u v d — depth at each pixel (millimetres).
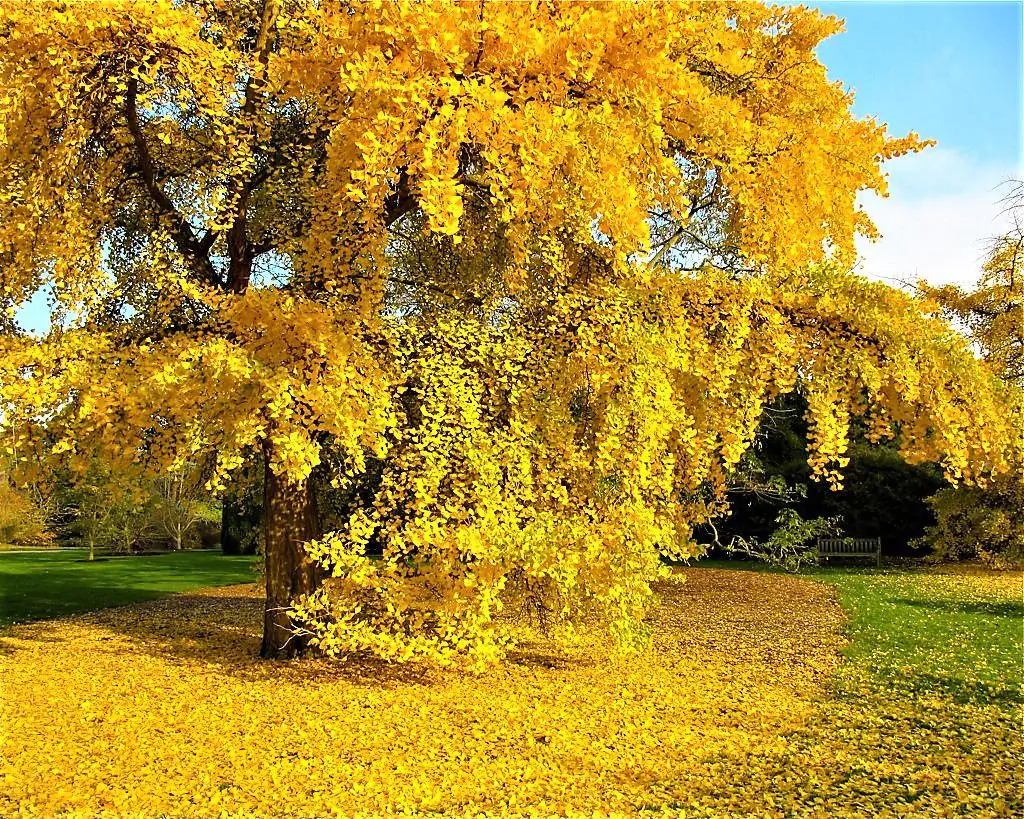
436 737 5066
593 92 5180
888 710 5762
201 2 5945
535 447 5883
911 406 6508
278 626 6887
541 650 7945
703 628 9750
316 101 5648
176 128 6211
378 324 5539
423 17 4414
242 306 5129
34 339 5578
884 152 6910
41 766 4488
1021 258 12375
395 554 5711
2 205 5270
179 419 4926
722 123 5672
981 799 4008
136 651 8172
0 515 23453
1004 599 12203
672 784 4293
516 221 5348
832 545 19094
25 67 4938
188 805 3947
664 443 5965
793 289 6609
